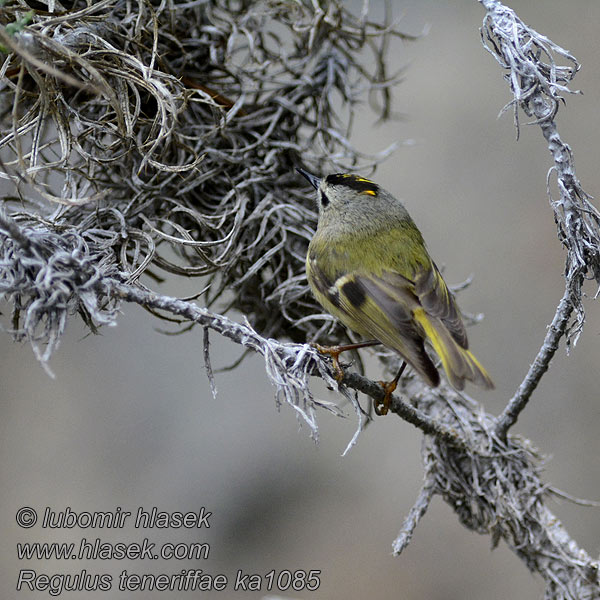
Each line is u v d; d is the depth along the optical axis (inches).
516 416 244.8
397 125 445.7
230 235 245.9
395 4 443.2
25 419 420.2
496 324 430.0
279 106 276.8
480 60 450.9
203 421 437.4
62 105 224.1
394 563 418.6
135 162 247.0
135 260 231.0
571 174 204.8
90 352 436.8
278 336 277.4
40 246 189.6
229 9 277.9
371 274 261.7
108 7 243.6
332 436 446.0
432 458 252.5
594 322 431.8
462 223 439.5
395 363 278.2
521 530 248.2
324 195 271.3
